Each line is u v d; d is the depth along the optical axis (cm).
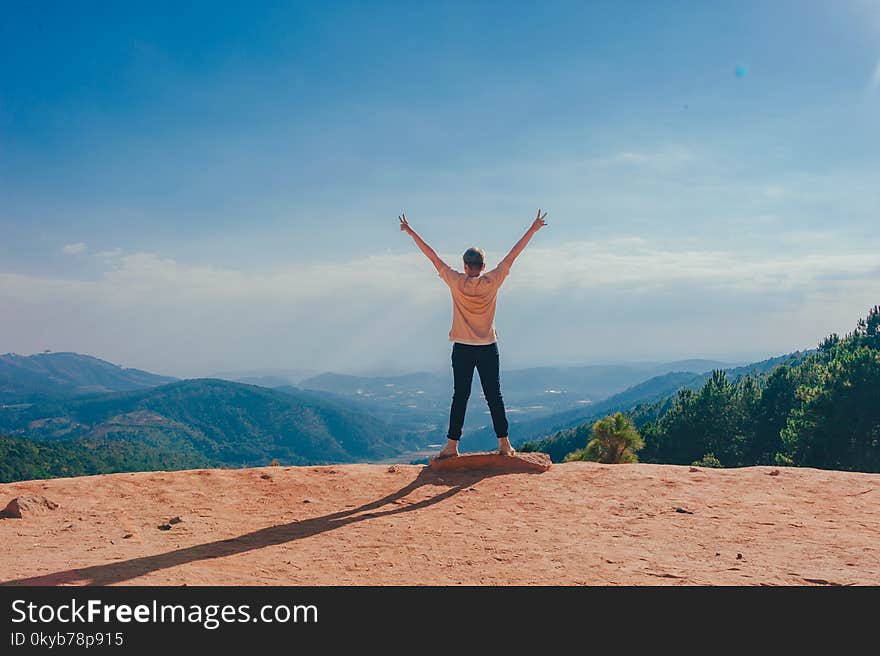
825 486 712
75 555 481
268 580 431
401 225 805
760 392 7019
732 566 454
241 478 754
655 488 707
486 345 792
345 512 624
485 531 554
